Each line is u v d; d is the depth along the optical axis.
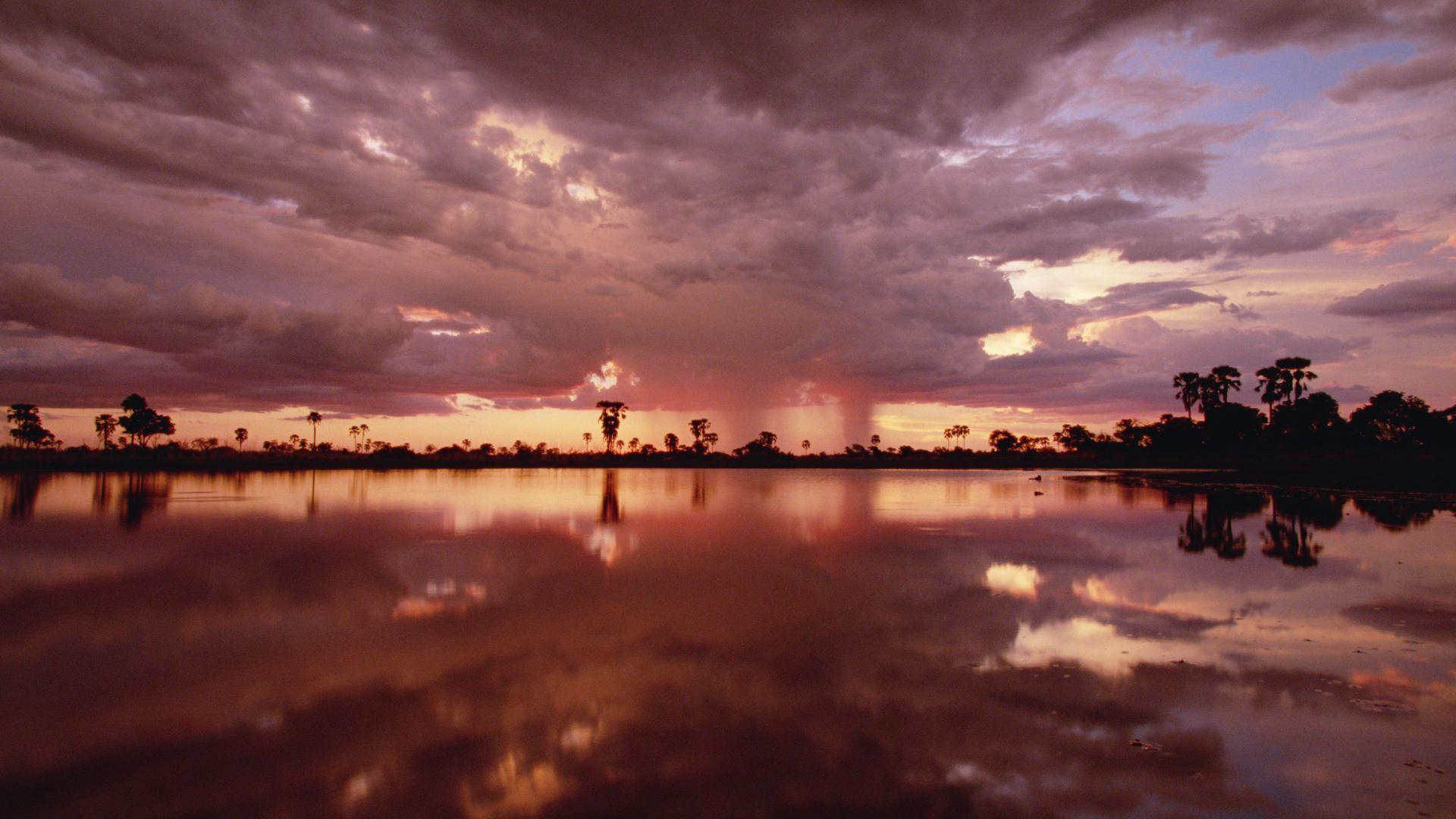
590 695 7.20
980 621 10.24
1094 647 8.99
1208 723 6.54
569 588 12.47
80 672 7.88
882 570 14.28
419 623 9.99
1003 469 92.69
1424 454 68.88
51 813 4.93
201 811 4.93
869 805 5.05
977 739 6.19
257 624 9.92
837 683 7.59
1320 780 5.46
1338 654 8.70
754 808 4.99
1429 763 5.75
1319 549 17.47
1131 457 104.88
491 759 5.74
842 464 106.44
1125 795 5.21
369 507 28.02
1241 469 70.94
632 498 34.31
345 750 5.92
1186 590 12.48
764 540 18.84
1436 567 14.79
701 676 7.80
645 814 4.91
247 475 56.31
